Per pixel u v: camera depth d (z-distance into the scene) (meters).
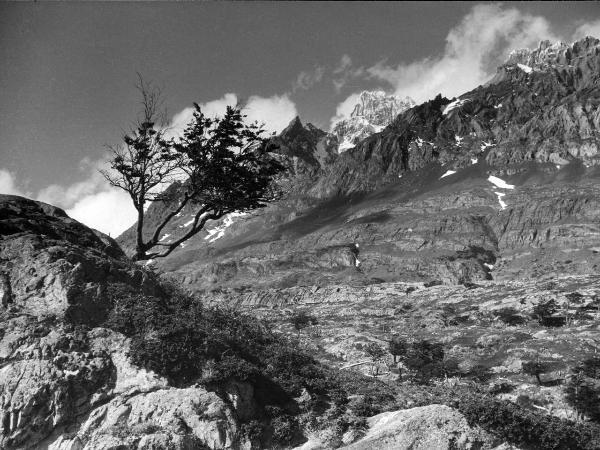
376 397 28.06
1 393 21.34
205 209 28.34
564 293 198.75
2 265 24.59
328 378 29.09
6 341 22.41
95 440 21.33
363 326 180.38
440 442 23.06
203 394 23.25
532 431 24.86
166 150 26.62
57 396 21.69
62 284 24.23
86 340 23.64
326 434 24.92
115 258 28.78
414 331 168.88
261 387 25.89
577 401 81.56
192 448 21.94
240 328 29.73
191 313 27.39
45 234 26.86
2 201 27.25
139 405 22.66
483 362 119.44
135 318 24.84
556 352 117.69
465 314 189.25
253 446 23.39
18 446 20.92
